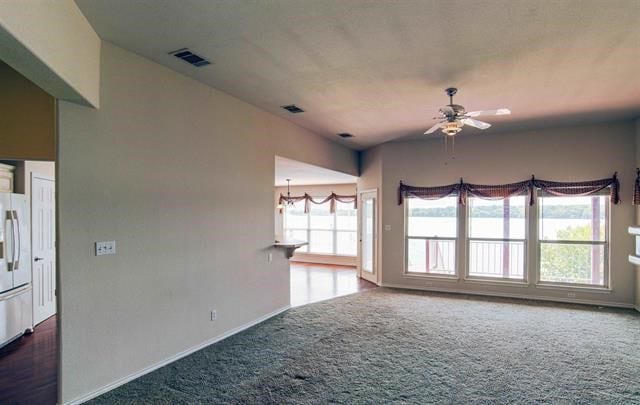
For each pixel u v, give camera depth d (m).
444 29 2.65
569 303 5.54
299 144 5.54
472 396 2.75
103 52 2.85
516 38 2.79
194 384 2.94
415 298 5.88
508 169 6.02
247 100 4.32
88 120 2.74
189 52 3.06
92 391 2.72
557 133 5.71
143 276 3.12
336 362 3.37
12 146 3.29
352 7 2.37
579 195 5.56
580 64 3.27
